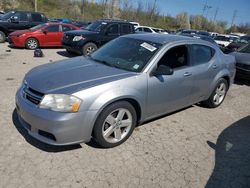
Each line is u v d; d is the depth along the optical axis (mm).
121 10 52188
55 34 13109
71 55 11781
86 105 3311
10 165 3225
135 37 4809
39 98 3344
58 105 3236
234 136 4609
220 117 5426
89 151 3662
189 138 4352
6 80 6574
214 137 4496
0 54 10445
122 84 3639
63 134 3254
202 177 3389
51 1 51188
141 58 4184
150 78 3982
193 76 4777
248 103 6602
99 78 3627
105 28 11250
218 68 5480
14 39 12234
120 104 3656
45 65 4340
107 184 3076
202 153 3941
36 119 3277
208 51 5320
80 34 10781
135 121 4000
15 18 14172
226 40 23859
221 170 3570
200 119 5191
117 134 3793
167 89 4281
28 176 3072
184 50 4695
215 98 5785
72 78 3592
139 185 3119
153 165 3516
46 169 3217
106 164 3426
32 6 47469
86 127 3385
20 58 9914
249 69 8234
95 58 4566
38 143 3729
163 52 4246
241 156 3967
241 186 3295
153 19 57594
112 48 4711
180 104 4797
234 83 8680
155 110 4270
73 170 3246
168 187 3143
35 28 12984
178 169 3492
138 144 3979
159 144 4051
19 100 3617
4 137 3805
